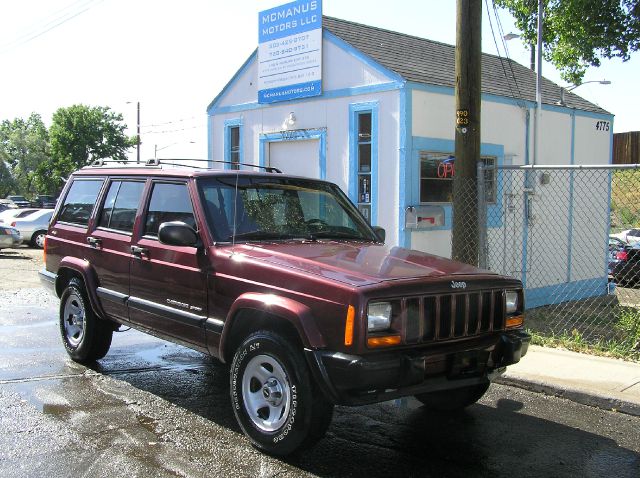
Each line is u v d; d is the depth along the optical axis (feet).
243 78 38.01
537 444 15.19
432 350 13.57
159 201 18.04
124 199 19.63
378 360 12.53
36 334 26.08
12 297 35.81
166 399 17.94
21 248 71.61
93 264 20.15
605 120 42.24
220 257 15.44
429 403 17.71
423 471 13.52
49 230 23.11
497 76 39.75
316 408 13.23
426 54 36.50
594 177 39.22
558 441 15.40
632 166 21.45
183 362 22.16
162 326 17.22
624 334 27.53
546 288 35.94
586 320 31.63
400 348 13.11
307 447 13.64
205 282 15.74
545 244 36.06
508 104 34.91
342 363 12.48
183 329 16.43
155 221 17.97
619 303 38.63
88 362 21.59
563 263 37.24
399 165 29.71
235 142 39.27
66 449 14.07
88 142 228.02
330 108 32.86
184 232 15.53
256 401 14.44
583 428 16.34
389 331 12.89
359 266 14.23
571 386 18.81
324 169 33.37
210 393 18.58
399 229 29.76
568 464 13.99
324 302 13.01
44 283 23.13
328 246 16.49
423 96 30.07
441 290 13.71
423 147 30.09
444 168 31.40
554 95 40.86
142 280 17.93
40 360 21.94
